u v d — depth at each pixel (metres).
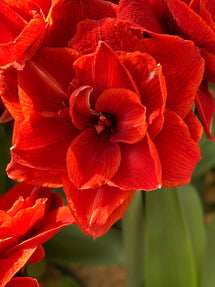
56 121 0.67
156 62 0.65
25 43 0.63
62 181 0.67
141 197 0.79
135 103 0.64
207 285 0.86
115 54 0.62
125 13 0.64
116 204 0.66
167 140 0.65
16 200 0.73
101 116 0.66
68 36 0.66
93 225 0.66
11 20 0.66
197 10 0.66
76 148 0.66
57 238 0.94
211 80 0.70
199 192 1.18
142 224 0.83
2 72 0.66
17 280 0.68
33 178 0.67
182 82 0.65
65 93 0.66
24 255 0.68
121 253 0.95
